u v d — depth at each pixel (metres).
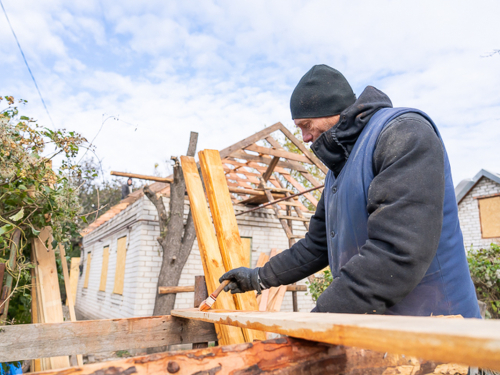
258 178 8.91
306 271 1.40
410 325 0.36
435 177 0.84
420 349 0.32
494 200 12.75
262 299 7.43
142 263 7.67
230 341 1.53
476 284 5.60
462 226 13.42
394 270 0.77
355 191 1.01
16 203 2.50
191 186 2.27
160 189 7.45
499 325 0.33
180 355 0.50
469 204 13.39
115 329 1.54
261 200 8.46
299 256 1.41
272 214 9.46
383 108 1.08
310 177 8.71
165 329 1.62
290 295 9.13
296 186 8.71
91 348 1.49
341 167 1.17
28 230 2.71
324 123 1.22
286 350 0.56
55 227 2.76
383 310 0.79
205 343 1.70
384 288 0.77
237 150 7.87
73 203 3.00
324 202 1.32
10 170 2.33
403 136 0.90
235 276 1.40
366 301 0.79
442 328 0.33
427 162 0.85
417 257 0.77
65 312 10.37
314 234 1.41
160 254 7.90
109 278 10.37
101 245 12.59
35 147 2.53
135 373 0.46
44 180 2.71
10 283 2.43
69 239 3.18
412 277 0.77
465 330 0.31
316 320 0.48
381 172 0.90
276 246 9.34
